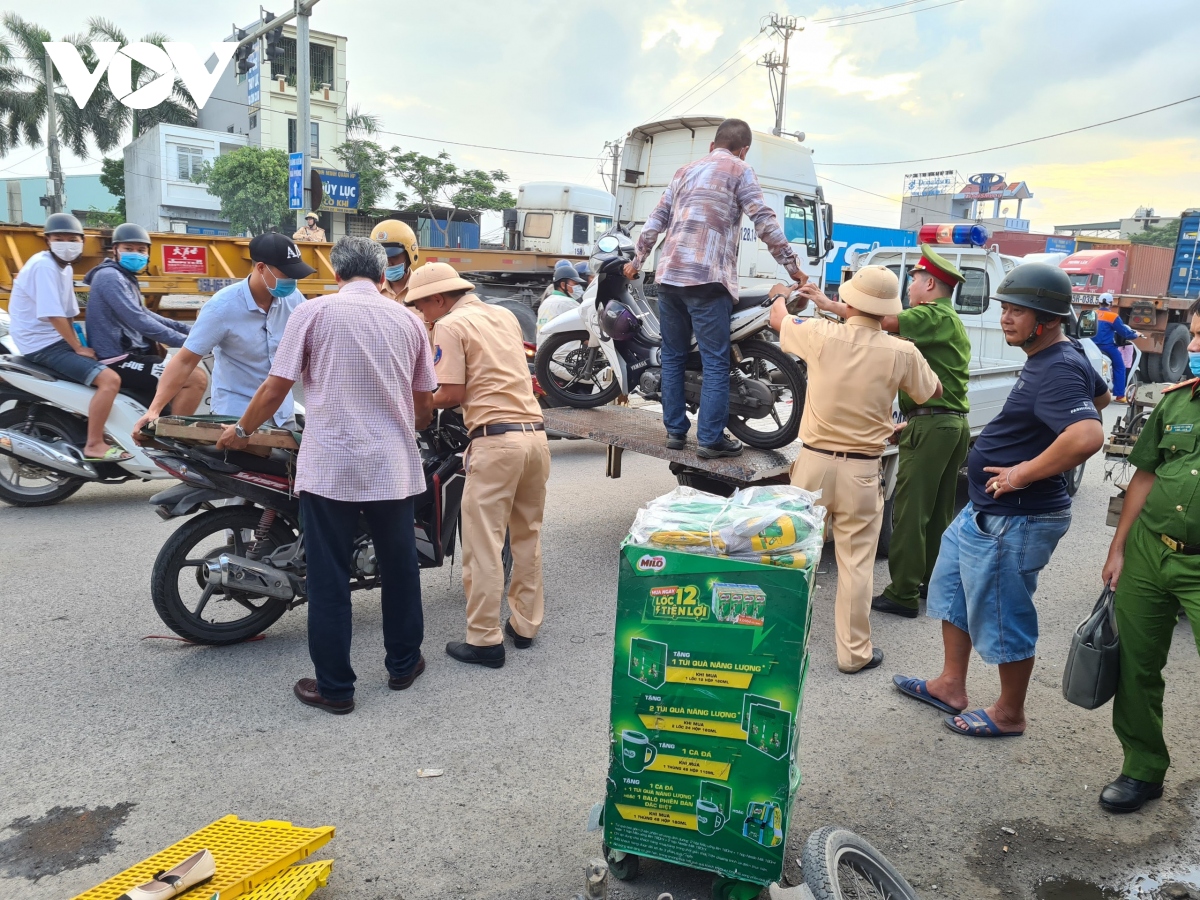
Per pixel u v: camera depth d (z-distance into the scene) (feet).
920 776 10.60
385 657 13.14
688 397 18.97
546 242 62.44
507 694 12.28
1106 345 36.32
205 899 7.23
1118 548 10.00
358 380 10.93
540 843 9.05
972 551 11.18
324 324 10.85
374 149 122.21
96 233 27.27
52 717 11.15
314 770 10.21
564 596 16.24
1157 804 10.19
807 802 9.97
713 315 16.05
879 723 11.91
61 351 19.25
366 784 9.97
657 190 41.45
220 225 142.82
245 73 62.95
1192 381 9.34
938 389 13.75
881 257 28.68
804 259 43.65
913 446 15.17
